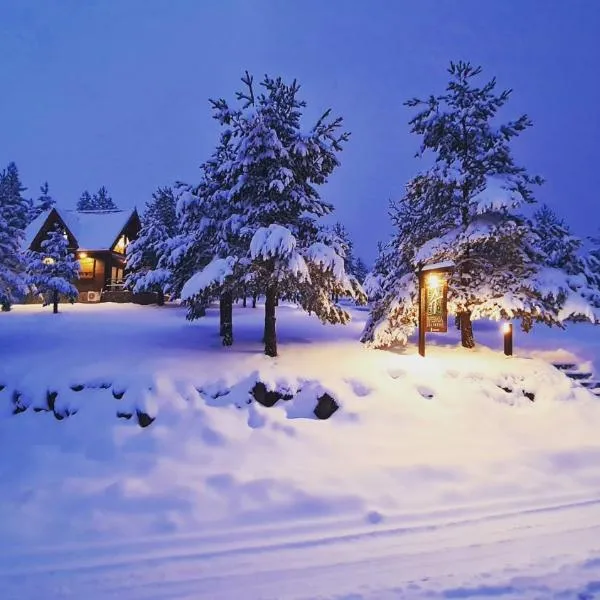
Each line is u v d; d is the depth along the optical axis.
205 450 8.30
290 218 13.11
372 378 10.91
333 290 12.70
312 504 6.35
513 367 12.13
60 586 4.54
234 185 13.13
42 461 8.02
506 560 4.91
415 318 14.73
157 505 6.37
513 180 14.09
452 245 14.03
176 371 10.68
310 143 12.49
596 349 16.73
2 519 6.07
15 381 10.81
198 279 11.62
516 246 14.39
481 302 14.10
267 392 10.06
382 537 5.47
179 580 4.61
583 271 19.12
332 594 4.31
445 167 14.56
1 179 57.69
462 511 6.18
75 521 5.98
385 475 7.31
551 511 6.19
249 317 25.53
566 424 10.07
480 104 14.62
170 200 36.03
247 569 4.79
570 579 4.53
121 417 9.20
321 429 9.09
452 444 8.80
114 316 25.62
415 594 4.29
